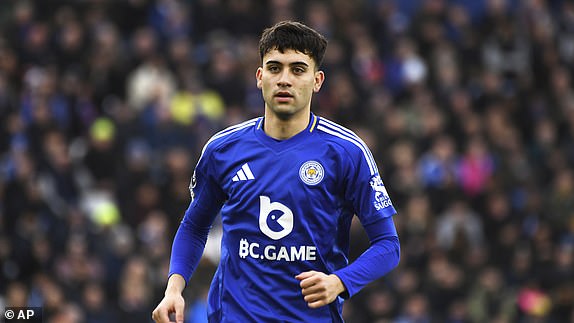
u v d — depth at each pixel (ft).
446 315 138.41
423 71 178.60
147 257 130.52
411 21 188.85
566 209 161.48
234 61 166.50
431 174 156.04
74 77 159.33
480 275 143.23
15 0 177.47
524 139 178.50
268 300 55.47
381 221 55.67
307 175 55.31
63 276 126.82
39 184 139.23
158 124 150.61
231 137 57.21
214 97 162.61
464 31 187.73
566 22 202.28
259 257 55.57
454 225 150.10
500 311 142.51
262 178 55.67
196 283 119.44
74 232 133.49
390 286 137.69
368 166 55.83
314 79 56.29
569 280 146.30
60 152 143.84
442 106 169.17
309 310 55.67
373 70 174.40
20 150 138.51
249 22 175.94
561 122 179.01
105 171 147.54
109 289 129.80
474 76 181.98
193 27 174.40
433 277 139.64
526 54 191.93
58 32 162.30
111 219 141.28
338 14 178.40
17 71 157.69
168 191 143.02
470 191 159.43
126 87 161.17
